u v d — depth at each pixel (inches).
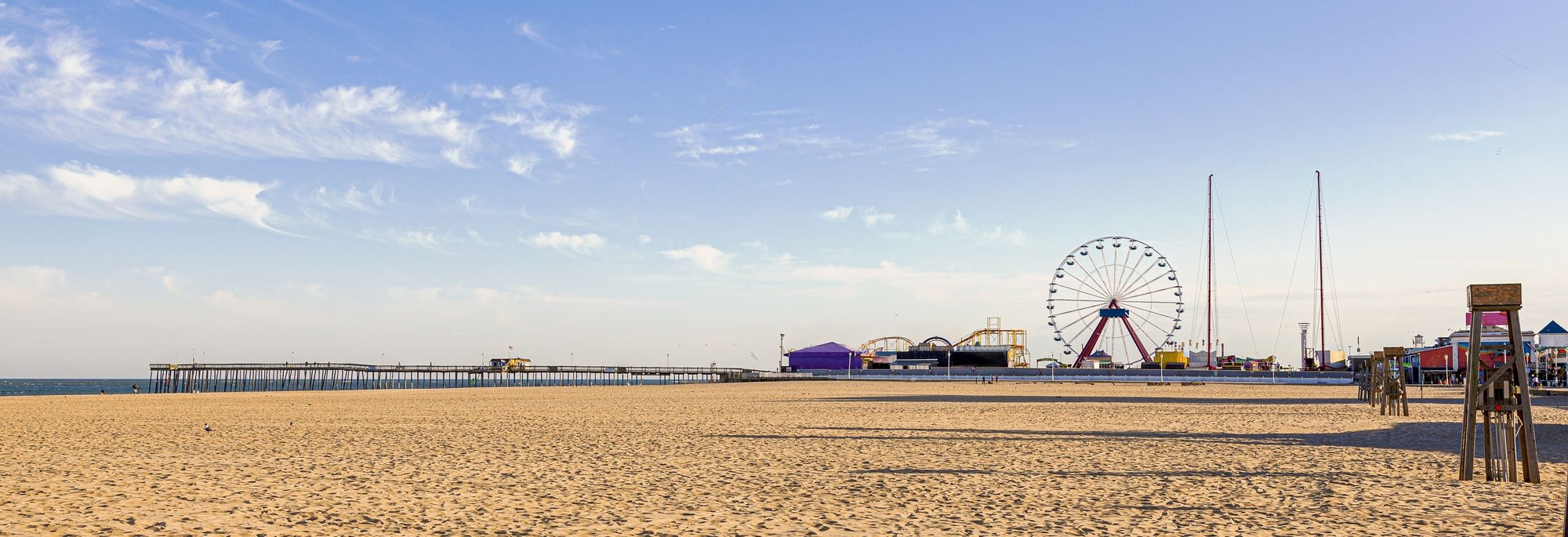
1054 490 548.1
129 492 536.4
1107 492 537.6
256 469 656.4
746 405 1737.2
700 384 4537.4
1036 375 5068.9
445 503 505.7
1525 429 553.9
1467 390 566.9
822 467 671.8
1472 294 564.1
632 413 1411.2
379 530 425.4
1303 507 475.2
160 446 821.2
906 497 524.1
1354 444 834.8
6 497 513.0
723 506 493.0
